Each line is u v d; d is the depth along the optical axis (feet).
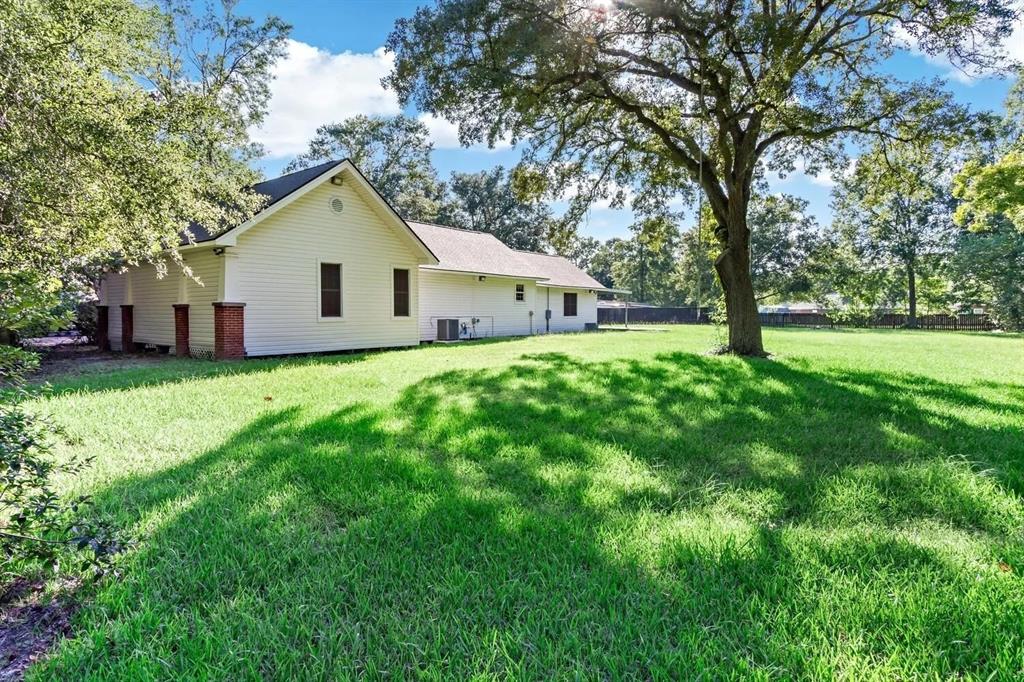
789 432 14.15
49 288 10.80
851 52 31.32
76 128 20.81
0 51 17.25
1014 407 17.24
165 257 38.11
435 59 29.27
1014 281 87.35
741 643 5.30
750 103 30.40
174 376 25.52
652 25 29.14
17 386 7.79
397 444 12.94
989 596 6.02
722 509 8.99
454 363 31.53
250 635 5.43
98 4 21.90
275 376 25.57
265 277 37.70
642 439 13.47
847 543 7.51
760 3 30.27
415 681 4.80
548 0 27.20
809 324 120.26
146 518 8.39
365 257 44.34
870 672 4.82
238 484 10.00
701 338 57.47
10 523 6.50
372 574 6.73
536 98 31.65
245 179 42.09
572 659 5.07
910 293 114.93
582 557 7.15
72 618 5.79
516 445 12.91
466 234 75.46
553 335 66.49
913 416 15.89
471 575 6.65
